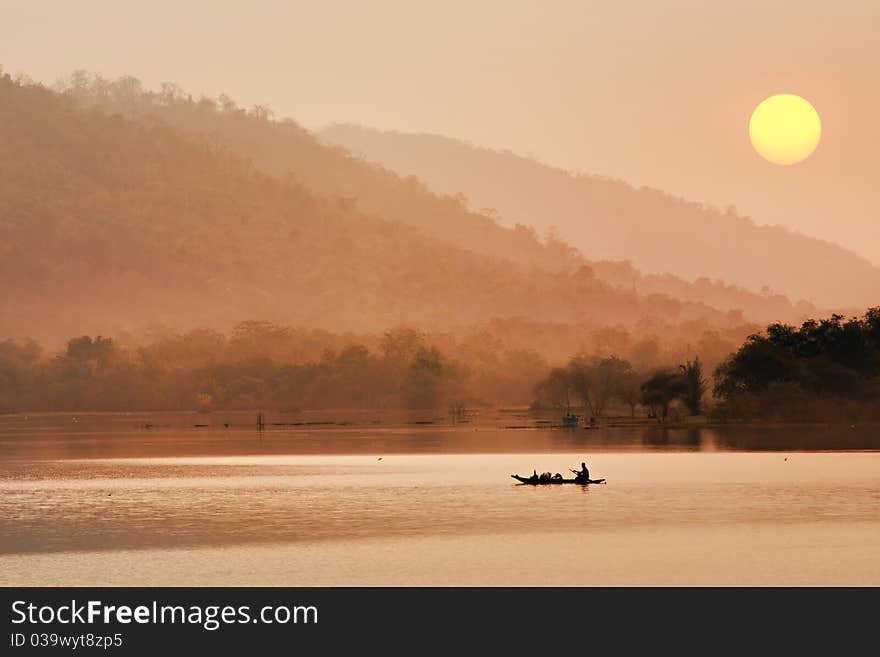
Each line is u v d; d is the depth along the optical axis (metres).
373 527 81.50
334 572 66.75
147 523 84.31
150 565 68.75
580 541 75.00
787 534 76.81
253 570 67.31
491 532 78.81
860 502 92.12
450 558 70.00
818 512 86.50
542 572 66.31
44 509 92.75
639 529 79.38
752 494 98.12
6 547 74.50
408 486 108.75
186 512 90.38
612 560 68.94
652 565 67.56
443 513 88.19
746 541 74.38
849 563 67.75
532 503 93.62
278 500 97.94
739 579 64.38
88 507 93.88
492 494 100.81
